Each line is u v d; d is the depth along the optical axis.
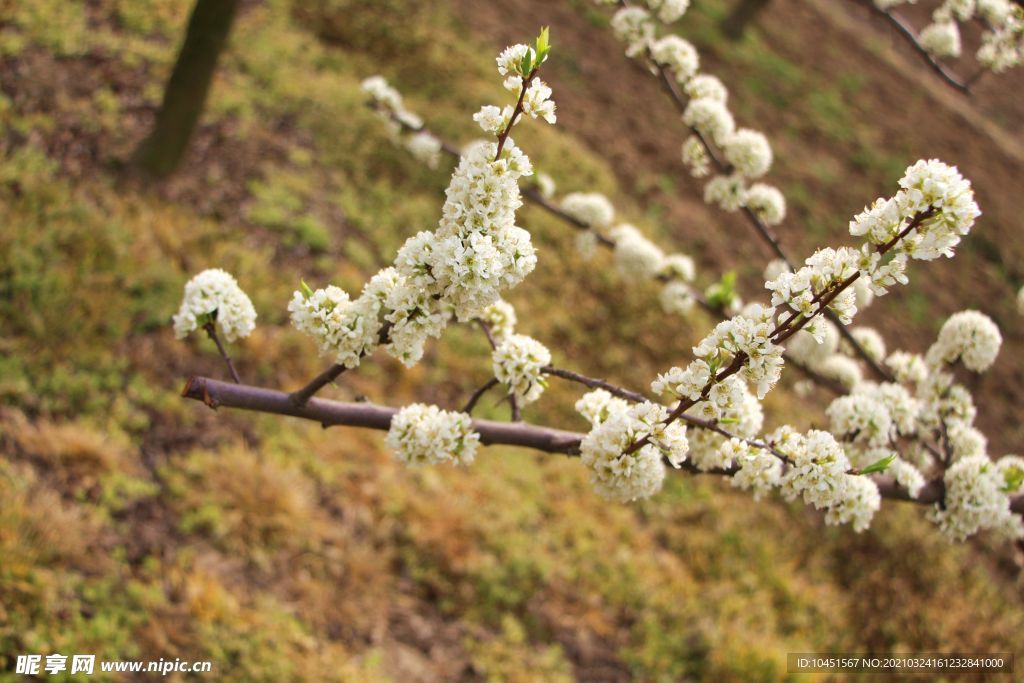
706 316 9.27
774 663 5.93
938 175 1.63
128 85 7.88
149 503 5.17
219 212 7.22
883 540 7.56
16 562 4.40
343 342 1.92
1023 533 2.67
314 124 8.63
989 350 2.93
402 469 6.29
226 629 4.76
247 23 9.52
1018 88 17.98
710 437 2.18
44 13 8.16
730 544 6.97
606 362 8.10
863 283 1.74
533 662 5.53
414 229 8.17
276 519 5.37
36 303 5.73
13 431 5.08
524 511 6.45
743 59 13.90
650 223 9.91
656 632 6.01
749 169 3.71
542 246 8.87
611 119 11.41
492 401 7.13
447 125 9.52
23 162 6.61
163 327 6.13
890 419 2.70
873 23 17.97
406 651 5.27
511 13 12.31
